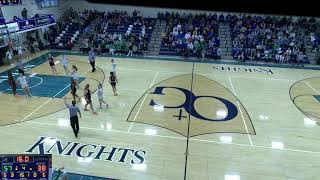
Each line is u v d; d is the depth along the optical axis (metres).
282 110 13.35
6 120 11.55
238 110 13.16
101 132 10.77
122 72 18.58
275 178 8.46
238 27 25.84
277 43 23.72
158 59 22.41
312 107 13.79
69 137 10.37
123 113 12.46
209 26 25.77
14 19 20.86
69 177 8.14
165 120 11.91
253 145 10.23
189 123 11.73
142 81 16.83
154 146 9.92
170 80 17.14
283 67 21.23
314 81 17.89
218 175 8.47
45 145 9.80
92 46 23.97
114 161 9.01
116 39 24.56
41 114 12.18
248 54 22.84
